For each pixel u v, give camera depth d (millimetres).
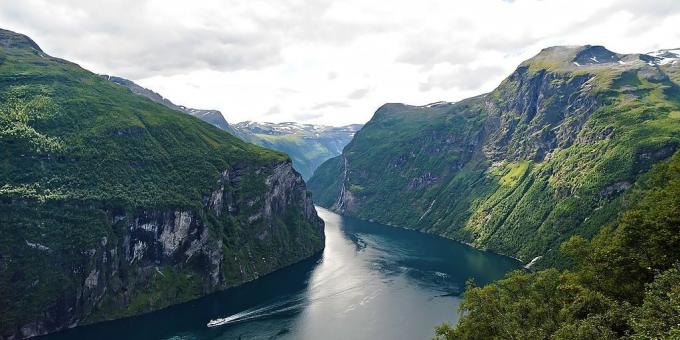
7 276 173750
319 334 160125
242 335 161250
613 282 82562
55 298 176000
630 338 58594
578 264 99125
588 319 64438
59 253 185250
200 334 164125
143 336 165875
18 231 182625
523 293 93875
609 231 106625
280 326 168750
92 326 179375
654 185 143750
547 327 75250
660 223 80812
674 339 48375
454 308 183125
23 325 167875
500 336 78688
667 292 58562
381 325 166875
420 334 158125
